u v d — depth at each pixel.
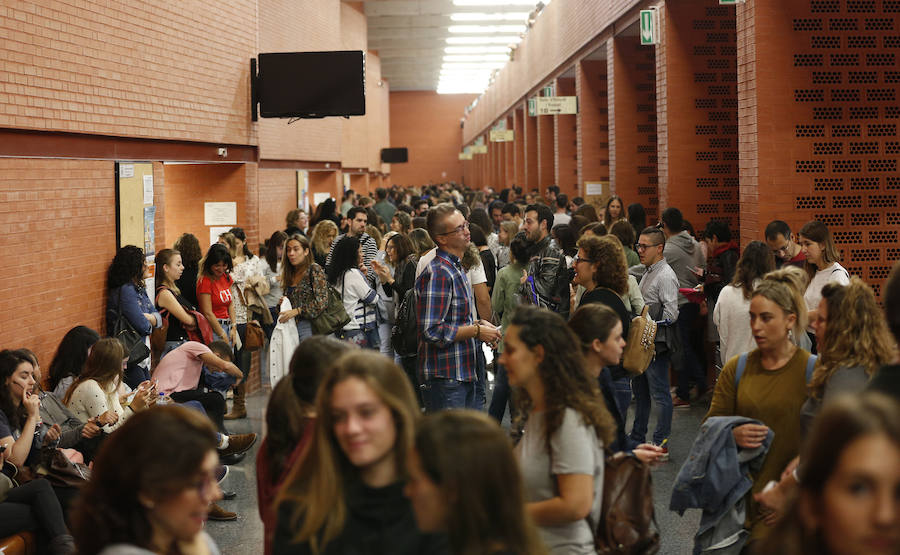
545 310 3.22
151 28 9.03
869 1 9.06
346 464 2.37
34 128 6.74
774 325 3.83
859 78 9.12
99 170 7.87
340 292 8.79
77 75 7.44
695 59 12.53
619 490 3.23
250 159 12.44
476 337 5.89
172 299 8.31
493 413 7.02
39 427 5.32
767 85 9.06
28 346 6.61
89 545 2.23
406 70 48.81
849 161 9.16
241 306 9.98
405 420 2.32
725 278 9.04
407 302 7.66
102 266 7.89
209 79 10.68
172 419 2.27
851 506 1.56
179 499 2.21
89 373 5.94
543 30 26.09
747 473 3.79
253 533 5.90
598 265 5.92
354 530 2.30
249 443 7.28
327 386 2.34
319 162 20.80
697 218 12.64
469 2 28.53
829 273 6.69
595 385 3.16
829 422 1.61
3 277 6.29
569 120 24.53
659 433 7.23
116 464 2.21
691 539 5.54
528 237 7.80
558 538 3.08
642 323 5.96
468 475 2.00
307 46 19.33
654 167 16.53
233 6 11.43
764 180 9.10
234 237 10.32
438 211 5.79
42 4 6.84
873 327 3.50
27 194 6.63
